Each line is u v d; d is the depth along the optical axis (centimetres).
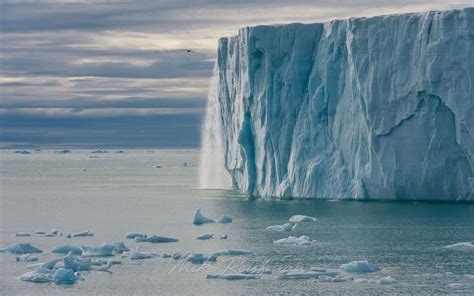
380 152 9512
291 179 10250
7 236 8544
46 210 11056
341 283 6091
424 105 9231
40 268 6412
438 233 7925
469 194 9181
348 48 9762
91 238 8300
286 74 10388
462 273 6391
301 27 10331
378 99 9431
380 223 8488
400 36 9338
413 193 9475
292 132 10356
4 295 5906
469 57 8950
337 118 9988
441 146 9200
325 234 8038
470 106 8906
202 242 7825
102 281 6247
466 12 8988
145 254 7038
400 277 6269
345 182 9812
